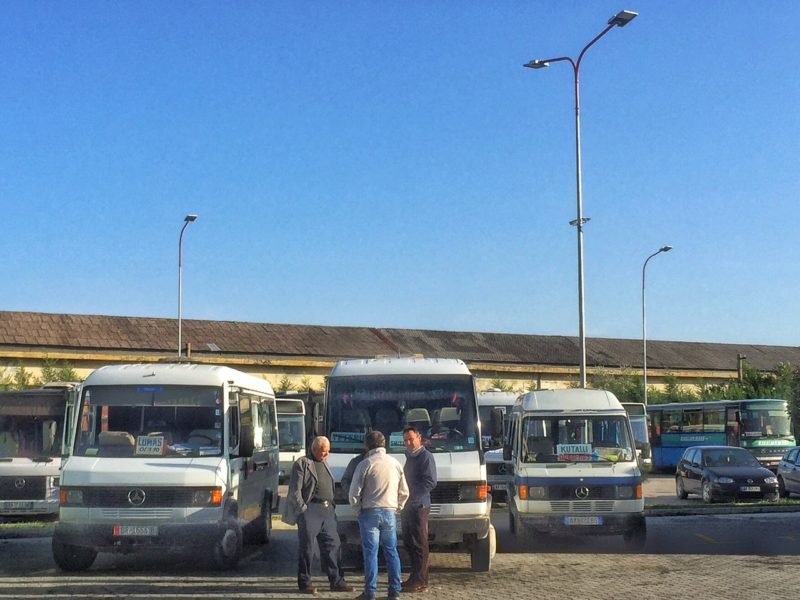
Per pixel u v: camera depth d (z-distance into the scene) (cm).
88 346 4503
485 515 1225
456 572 1291
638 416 3828
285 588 1158
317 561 1409
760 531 1808
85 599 1081
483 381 5469
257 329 5434
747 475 2517
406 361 1380
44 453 1992
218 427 1326
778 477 2802
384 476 1069
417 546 1119
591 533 1491
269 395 1733
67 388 2106
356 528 1234
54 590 1145
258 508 1548
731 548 1559
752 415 3856
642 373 5791
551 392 1650
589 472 1513
